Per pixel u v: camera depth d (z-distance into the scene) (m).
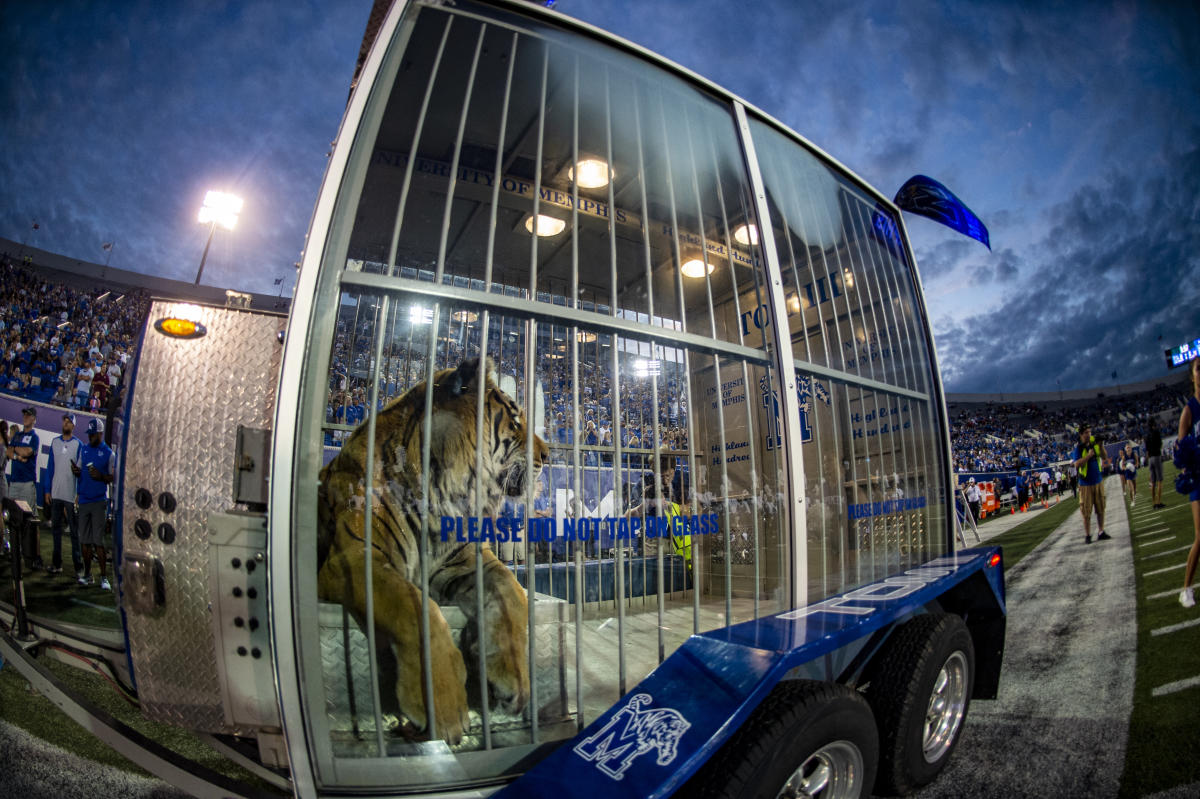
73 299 20.64
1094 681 3.89
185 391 1.68
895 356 3.38
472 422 1.82
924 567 2.83
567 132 2.84
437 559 1.67
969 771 2.79
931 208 3.88
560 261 3.79
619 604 1.75
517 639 1.67
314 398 1.36
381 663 1.46
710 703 1.49
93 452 5.18
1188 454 5.10
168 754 1.73
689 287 4.12
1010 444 42.78
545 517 1.65
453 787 1.44
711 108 2.53
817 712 1.64
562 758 1.43
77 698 1.93
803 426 2.93
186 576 1.62
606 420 3.67
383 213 3.10
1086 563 7.92
